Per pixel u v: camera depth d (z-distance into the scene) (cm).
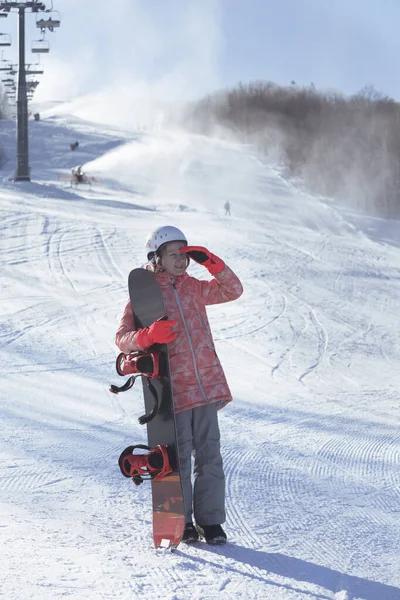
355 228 8544
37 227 4719
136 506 777
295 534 700
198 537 654
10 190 6612
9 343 2300
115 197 8038
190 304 665
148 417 621
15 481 888
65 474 937
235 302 3256
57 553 576
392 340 2791
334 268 4409
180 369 650
